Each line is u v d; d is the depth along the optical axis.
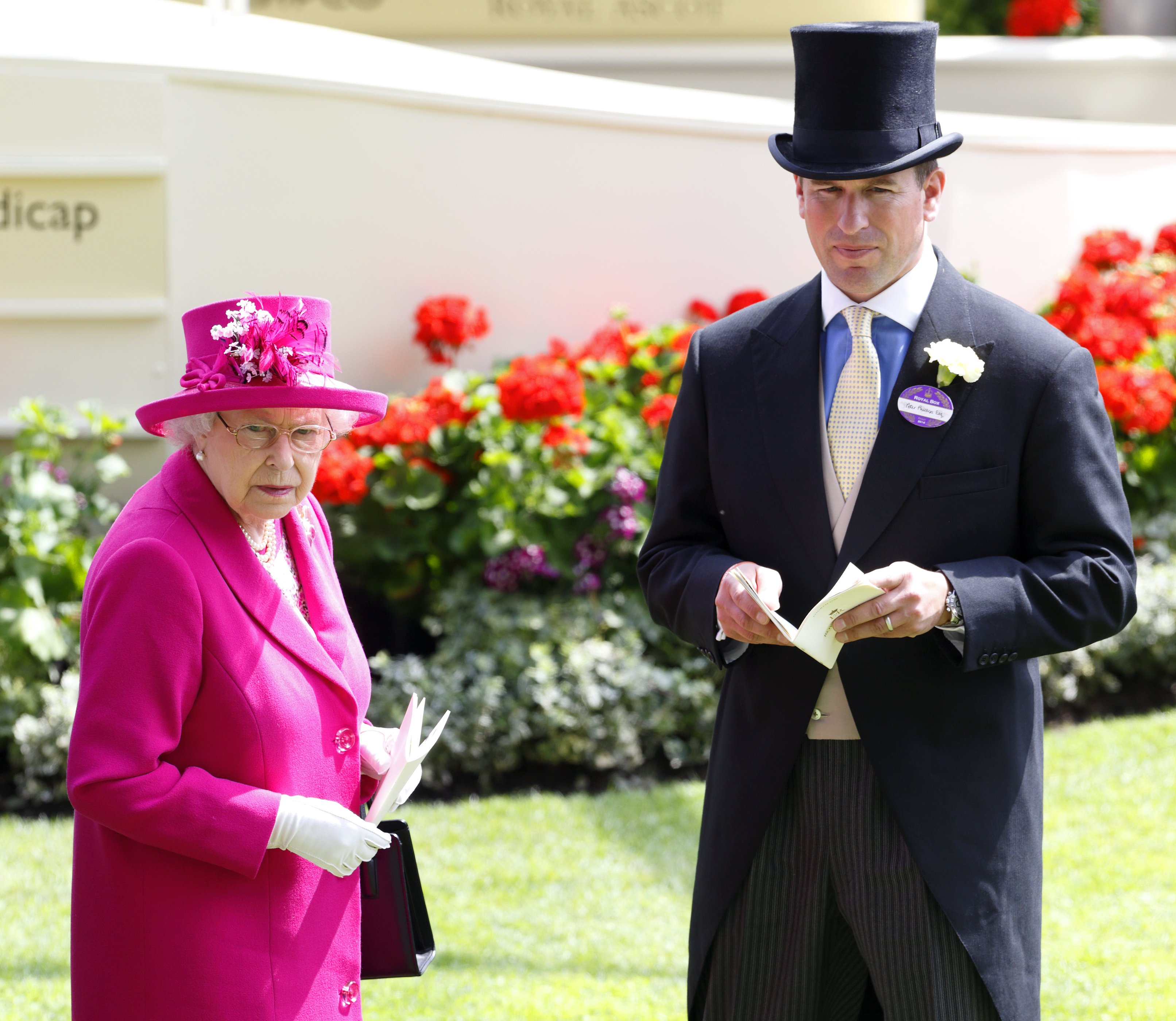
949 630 7.64
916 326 8.12
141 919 7.01
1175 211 26.41
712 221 22.30
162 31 19.09
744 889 8.34
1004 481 7.98
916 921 7.85
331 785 7.54
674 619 8.48
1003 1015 7.79
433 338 19.89
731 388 8.58
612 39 27.41
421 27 27.41
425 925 8.27
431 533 18.95
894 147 7.77
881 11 27.17
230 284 19.48
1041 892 8.24
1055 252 25.58
